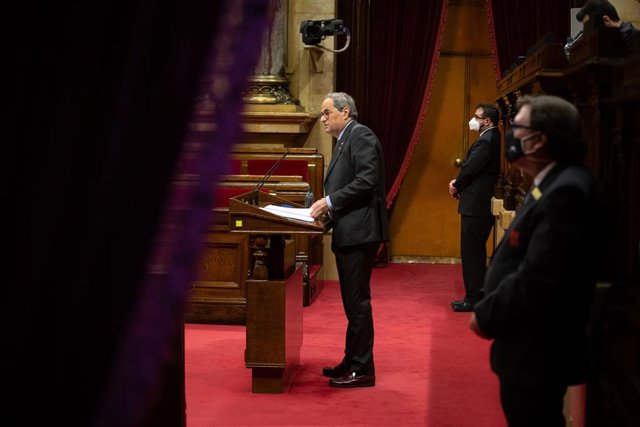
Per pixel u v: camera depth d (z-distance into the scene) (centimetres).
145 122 544
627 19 1942
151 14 532
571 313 612
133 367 661
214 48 535
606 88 689
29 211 538
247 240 1582
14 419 588
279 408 1115
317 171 1962
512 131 646
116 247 564
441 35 2214
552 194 599
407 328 1592
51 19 526
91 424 618
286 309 1179
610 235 675
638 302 640
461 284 2061
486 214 1698
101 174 546
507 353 627
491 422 1066
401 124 2247
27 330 569
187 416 1079
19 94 525
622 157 678
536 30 2152
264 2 537
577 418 779
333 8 2066
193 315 1603
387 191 2269
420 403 1141
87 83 534
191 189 562
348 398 1161
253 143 2033
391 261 2397
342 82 2238
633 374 585
